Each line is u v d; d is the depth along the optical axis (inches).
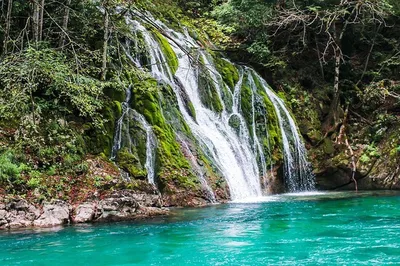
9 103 432.1
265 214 426.9
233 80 730.8
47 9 586.6
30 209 364.5
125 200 402.0
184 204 484.4
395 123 764.6
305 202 528.4
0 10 547.8
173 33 742.5
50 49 480.7
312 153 746.8
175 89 636.1
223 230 349.4
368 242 309.0
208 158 562.6
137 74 551.8
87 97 466.9
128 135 507.5
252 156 653.3
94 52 533.3
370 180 714.2
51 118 466.9
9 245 299.4
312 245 301.0
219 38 824.9
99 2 581.6
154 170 502.6
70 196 399.2
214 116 659.4
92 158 466.0
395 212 444.1
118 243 305.6
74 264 259.4
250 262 262.5
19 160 414.9
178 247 296.0
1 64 454.0
